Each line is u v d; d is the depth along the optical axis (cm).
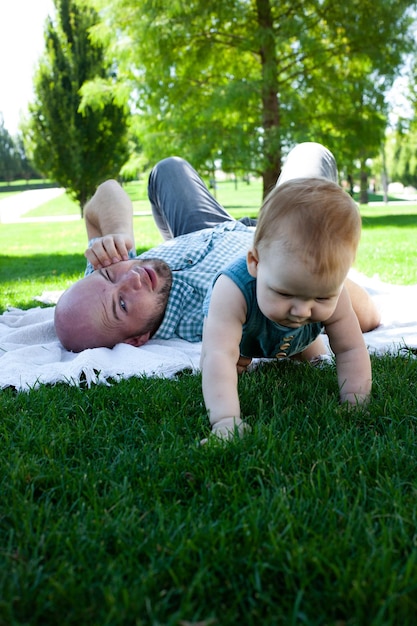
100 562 121
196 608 109
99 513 138
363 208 2562
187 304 328
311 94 1505
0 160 7275
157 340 327
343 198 180
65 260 903
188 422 198
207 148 1463
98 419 203
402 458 162
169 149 1560
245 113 1502
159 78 1531
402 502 140
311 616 106
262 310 186
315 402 210
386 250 836
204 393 201
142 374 260
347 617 105
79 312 304
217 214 406
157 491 149
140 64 1533
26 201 4744
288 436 179
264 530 128
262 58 1472
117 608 106
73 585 111
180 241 356
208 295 227
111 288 306
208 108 1430
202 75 1544
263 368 268
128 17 1516
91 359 266
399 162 4925
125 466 163
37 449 178
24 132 2612
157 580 115
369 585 109
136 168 1694
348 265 177
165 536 126
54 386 248
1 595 110
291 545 121
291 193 178
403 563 119
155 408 212
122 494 146
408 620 101
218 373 199
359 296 314
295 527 128
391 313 365
